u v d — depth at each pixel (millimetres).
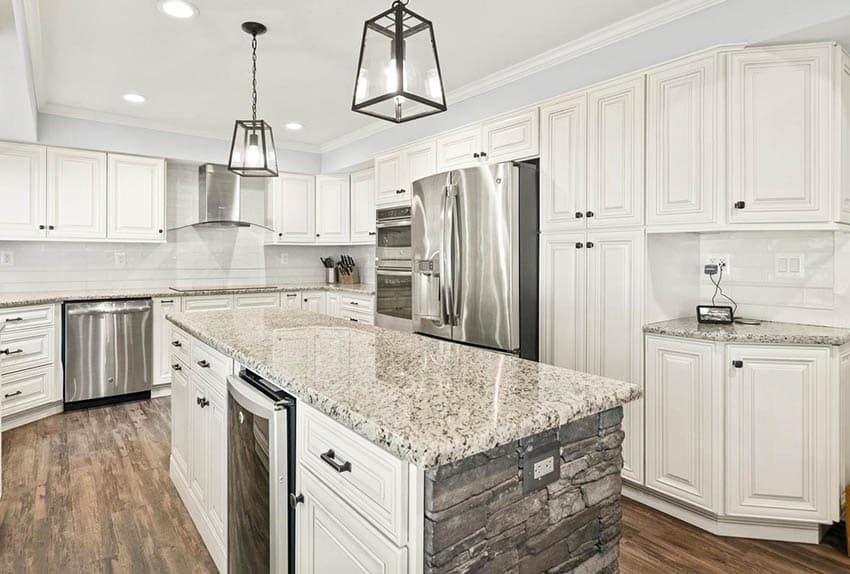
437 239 3252
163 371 4324
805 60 2107
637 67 2580
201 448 2137
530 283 2908
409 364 1468
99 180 4203
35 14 2461
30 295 3898
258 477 1396
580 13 2512
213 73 3293
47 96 3719
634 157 2471
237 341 1820
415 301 3484
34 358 3627
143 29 2680
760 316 2572
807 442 2094
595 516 1229
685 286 2709
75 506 2412
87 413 3861
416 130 4094
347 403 1068
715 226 2221
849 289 2307
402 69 1519
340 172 5328
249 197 5324
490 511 995
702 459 2236
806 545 2137
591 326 2662
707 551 2088
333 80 3432
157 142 4465
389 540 958
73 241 4152
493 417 991
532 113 2973
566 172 2783
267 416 1328
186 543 2111
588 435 1208
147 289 4664
